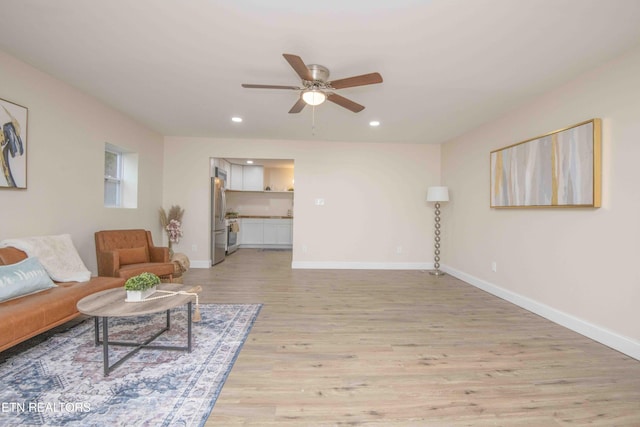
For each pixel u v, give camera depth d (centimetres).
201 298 350
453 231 492
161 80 283
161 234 503
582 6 173
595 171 243
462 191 466
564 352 225
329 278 458
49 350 216
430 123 409
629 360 213
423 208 540
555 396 172
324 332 257
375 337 248
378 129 444
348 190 533
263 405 160
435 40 210
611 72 235
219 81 284
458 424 149
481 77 267
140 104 350
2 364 196
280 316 293
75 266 274
